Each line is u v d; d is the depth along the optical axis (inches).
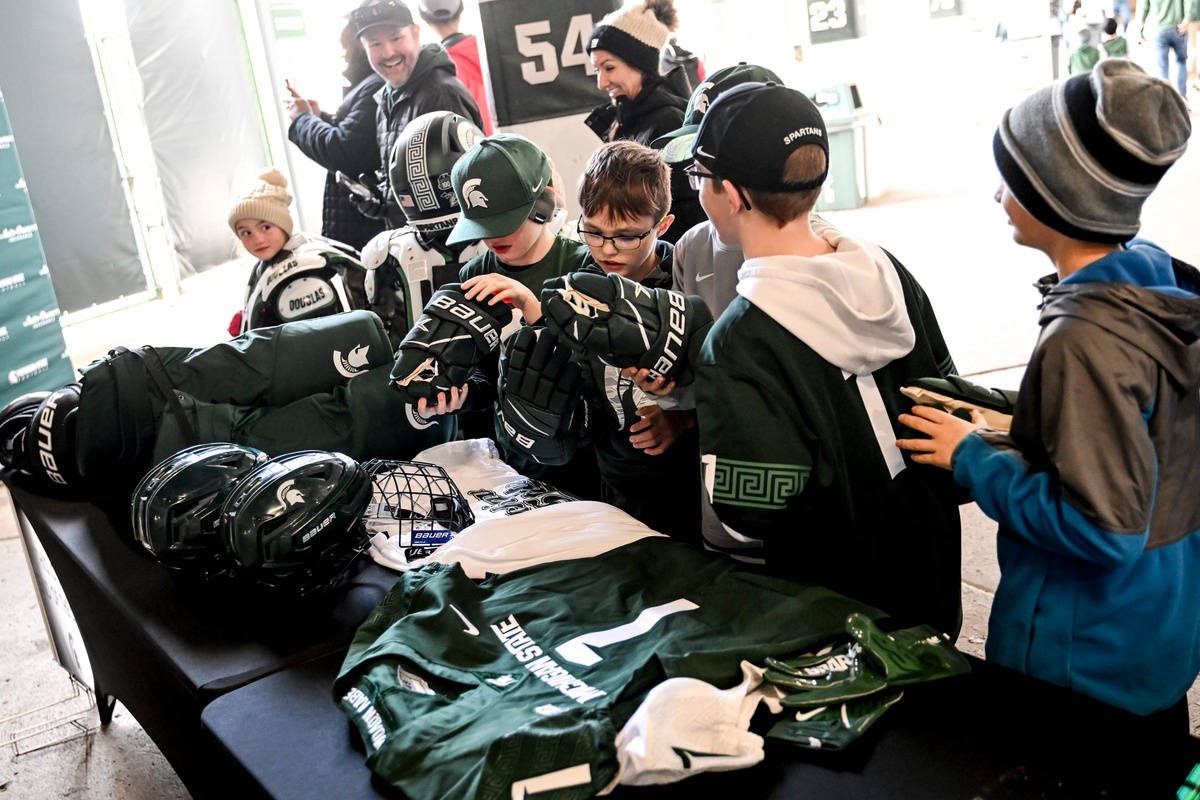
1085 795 40.2
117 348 79.0
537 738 41.4
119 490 83.5
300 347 79.8
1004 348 163.3
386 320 94.0
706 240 68.4
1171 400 45.1
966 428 49.0
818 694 45.2
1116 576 47.4
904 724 44.7
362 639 54.7
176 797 88.6
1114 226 44.5
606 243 64.6
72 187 259.4
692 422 65.2
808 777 42.4
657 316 53.4
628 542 59.4
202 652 59.3
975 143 372.2
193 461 65.9
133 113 275.0
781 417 50.5
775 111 50.9
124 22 269.6
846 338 51.1
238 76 315.6
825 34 344.5
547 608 53.7
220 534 61.0
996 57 397.7
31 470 85.3
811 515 53.2
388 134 129.0
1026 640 50.4
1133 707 48.8
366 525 70.3
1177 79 351.3
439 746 44.2
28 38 244.2
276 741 49.5
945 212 272.8
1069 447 43.2
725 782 42.6
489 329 62.7
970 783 41.3
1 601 129.3
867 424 53.0
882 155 367.6
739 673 46.6
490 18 136.0
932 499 56.3
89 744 97.3
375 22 120.0
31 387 181.6
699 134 54.1
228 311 273.0
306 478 60.6
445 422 85.4
